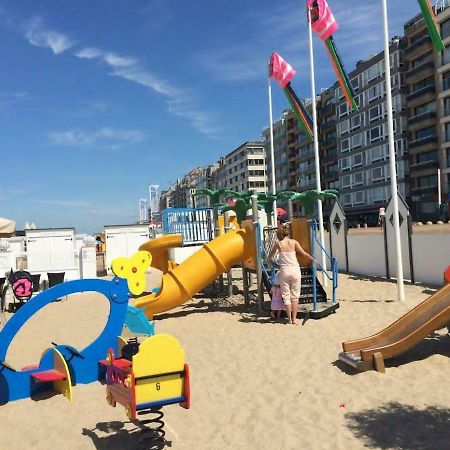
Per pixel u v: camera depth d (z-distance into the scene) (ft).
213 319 35.76
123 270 22.16
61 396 20.61
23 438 16.71
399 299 37.40
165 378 13.99
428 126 202.28
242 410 17.83
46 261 59.93
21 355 28.86
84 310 44.21
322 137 288.51
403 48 212.64
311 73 47.62
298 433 15.42
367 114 237.45
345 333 27.94
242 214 46.75
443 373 19.69
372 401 17.52
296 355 24.09
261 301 35.96
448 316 21.09
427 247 46.57
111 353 15.39
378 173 232.32
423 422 15.38
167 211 67.31
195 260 38.06
